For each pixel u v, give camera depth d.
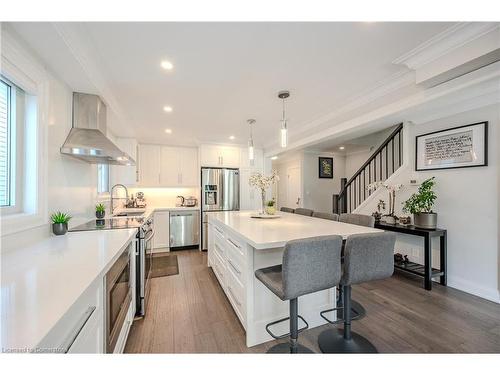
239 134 4.54
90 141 2.11
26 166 1.58
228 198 5.14
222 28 1.56
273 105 3.01
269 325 1.67
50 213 1.76
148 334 1.88
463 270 2.63
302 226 2.13
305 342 1.78
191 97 2.74
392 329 1.90
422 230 2.73
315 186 6.20
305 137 4.00
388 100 2.51
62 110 1.96
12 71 1.35
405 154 3.28
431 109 2.73
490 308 2.23
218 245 2.95
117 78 2.27
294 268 1.29
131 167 4.13
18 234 1.41
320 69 2.12
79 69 1.76
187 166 5.30
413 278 3.03
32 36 1.38
